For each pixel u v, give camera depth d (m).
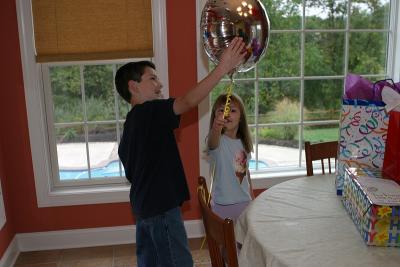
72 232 2.76
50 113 2.67
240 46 1.44
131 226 2.81
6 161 2.60
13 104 2.54
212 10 1.48
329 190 1.66
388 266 1.08
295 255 1.14
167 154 1.64
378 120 1.52
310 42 2.96
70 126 2.73
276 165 3.07
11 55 2.48
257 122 2.98
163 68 2.60
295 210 1.45
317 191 1.65
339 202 1.53
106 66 2.68
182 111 1.53
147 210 1.65
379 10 2.99
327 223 1.34
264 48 1.54
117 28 2.52
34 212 2.71
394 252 1.15
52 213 2.72
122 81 1.75
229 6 1.45
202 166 2.78
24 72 2.50
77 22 2.48
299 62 2.97
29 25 2.45
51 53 2.50
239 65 1.54
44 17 2.46
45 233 2.74
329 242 1.21
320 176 1.85
